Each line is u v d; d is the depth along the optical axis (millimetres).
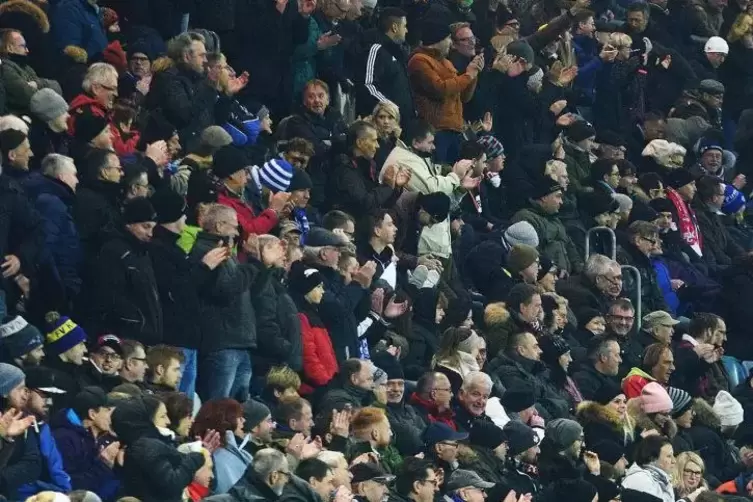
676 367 93062
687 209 106500
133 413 63375
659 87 115000
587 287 92750
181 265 70125
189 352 70438
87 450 62719
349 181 84938
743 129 117938
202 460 63062
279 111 91125
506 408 80812
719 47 120750
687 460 82625
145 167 73688
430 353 82375
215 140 78250
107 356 66188
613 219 100188
